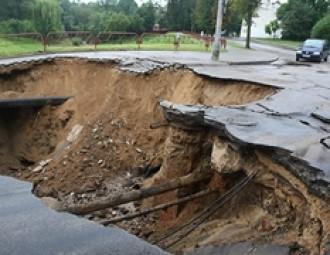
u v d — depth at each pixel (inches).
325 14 2379.4
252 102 514.9
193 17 2359.7
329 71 885.8
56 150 683.4
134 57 804.6
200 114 400.2
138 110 673.0
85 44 1280.8
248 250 280.1
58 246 155.7
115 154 623.8
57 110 745.6
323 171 270.8
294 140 328.5
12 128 747.4
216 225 338.0
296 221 282.8
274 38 2699.3
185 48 1277.1
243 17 1758.1
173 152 434.0
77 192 557.3
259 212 320.8
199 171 401.7
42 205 189.9
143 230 431.5
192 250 308.3
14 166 708.7
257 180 325.1
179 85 673.0
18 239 159.3
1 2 1775.3
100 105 713.6
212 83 623.5
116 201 327.0
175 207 416.2
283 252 261.3
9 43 1091.9
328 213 250.1
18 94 753.6
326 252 224.5
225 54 1194.0
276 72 762.2
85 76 768.9
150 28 2359.7
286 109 441.7
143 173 584.7
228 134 347.3
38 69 785.6
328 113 429.1
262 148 315.9
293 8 2527.1
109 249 154.9
